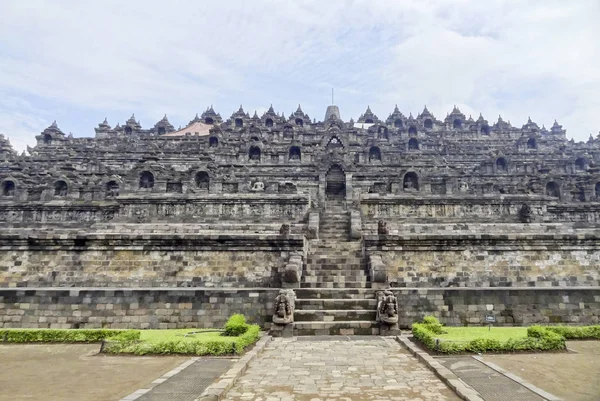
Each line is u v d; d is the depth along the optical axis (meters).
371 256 24.62
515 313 21.00
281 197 39.66
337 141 64.38
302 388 11.66
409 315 21.14
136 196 40.28
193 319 20.88
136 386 11.68
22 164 59.88
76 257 25.83
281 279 24.91
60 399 10.63
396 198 39.28
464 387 11.23
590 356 14.81
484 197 39.44
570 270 25.41
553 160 59.66
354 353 15.88
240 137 69.88
